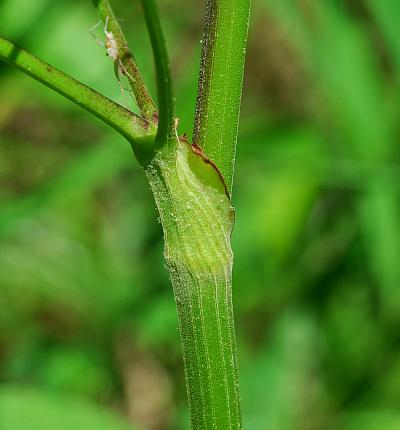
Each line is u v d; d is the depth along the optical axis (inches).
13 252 12.1
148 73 10.8
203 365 6.9
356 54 10.1
